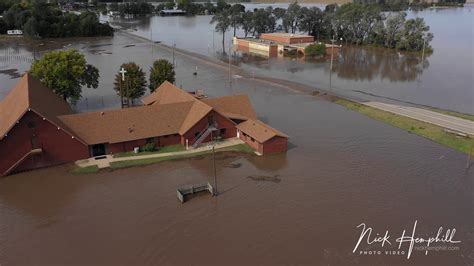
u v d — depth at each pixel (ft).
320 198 174.50
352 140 237.66
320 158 213.46
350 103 310.24
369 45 610.24
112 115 218.18
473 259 138.10
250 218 160.66
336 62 493.77
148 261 137.28
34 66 271.69
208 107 222.07
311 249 142.72
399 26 578.66
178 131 223.30
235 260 137.39
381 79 399.65
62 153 202.69
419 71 432.25
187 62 479.82
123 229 154.51
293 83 378.73
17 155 194.39
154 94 273.33
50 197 176.45
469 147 222.28
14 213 165.48
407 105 305.73
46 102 215.31
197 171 199.00
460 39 655.76
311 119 276.21
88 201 173.47
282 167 203.41
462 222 157.58
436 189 181.57
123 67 289.94
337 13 653.30
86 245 145.89
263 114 286.25
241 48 604.08
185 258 138.51
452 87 362.12
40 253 142.10
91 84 296.92
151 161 207.72
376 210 165.37
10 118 199.11
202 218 161.07
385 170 199.41
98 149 212.84
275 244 145.38
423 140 237.04
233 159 211.41
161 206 169.48
